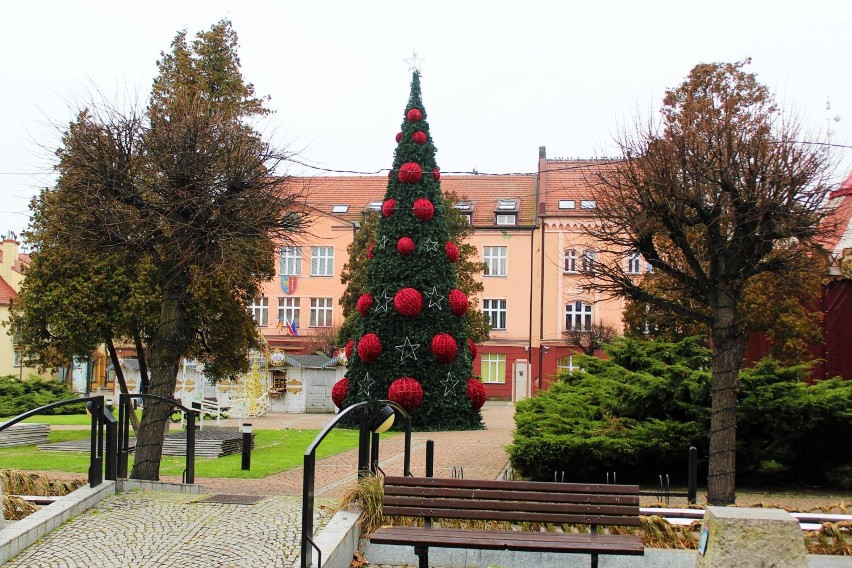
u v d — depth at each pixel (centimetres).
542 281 5100
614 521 738
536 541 720
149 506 949
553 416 1498
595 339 4412
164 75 2475
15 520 898
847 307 2288
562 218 5081
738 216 1207
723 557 606
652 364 1573
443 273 2797
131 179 1278
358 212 5438
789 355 2339
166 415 1279
